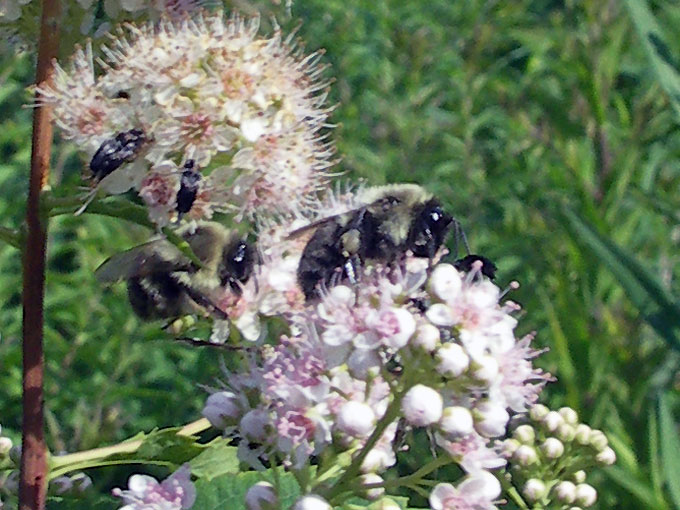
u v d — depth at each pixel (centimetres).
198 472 14
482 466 12
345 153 26
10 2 13
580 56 25
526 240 24
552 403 21
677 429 21
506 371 12
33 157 13
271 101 13
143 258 14
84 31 13
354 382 12
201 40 13
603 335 21
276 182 13
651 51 20
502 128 29
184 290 14
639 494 19
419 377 12
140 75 13
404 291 12
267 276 14
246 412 13
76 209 13
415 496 17
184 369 23
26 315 13
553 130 26
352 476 12
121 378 24
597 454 15
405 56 31
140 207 13
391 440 12
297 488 13
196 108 13
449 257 15
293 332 13
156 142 13
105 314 23
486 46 34
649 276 19
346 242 14
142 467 20
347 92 29
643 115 25
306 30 30
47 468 13
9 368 21
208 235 14
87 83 13
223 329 14
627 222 23
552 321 21
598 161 24
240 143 13
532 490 15
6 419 21
